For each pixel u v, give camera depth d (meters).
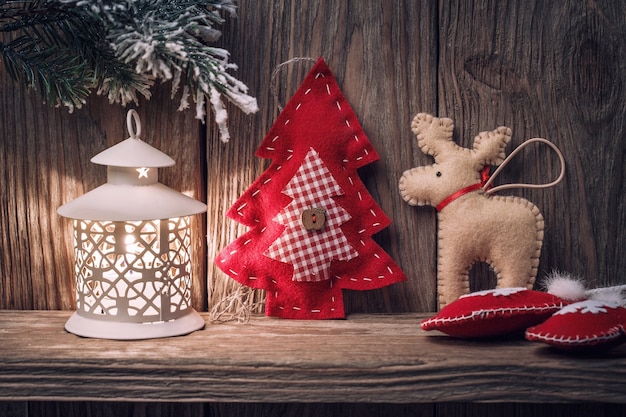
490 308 0.68
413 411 0.77
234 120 0.74
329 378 0.67
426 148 0.73
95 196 0.70
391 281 0.74
